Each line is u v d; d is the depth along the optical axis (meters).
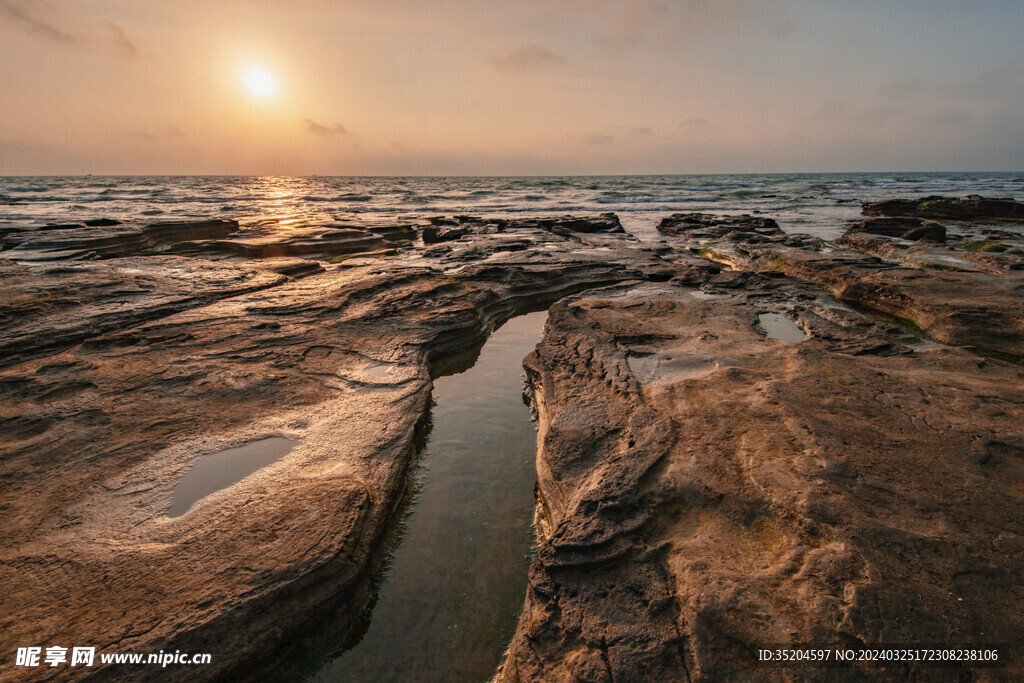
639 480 4.64
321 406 6.96
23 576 4.03
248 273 14.02
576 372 7.63
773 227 27.91
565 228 27.66
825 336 9.32
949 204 33.22
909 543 3.69
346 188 96.00
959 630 3.09
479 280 14.08
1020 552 3.61
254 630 3.76
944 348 8.19
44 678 3.26
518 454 6.67
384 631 4.18
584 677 3.18
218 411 6.67
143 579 4.00
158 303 10.66
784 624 3.20
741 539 3.93
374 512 5.01
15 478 5.16
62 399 6.79
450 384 8.97
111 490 5.05
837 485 4.32
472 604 4.41
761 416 5.67
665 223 31.28
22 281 11.45
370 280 12.80
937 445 4.98
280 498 4.93
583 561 3.93
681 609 3.43
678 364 7.62
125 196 61.81
